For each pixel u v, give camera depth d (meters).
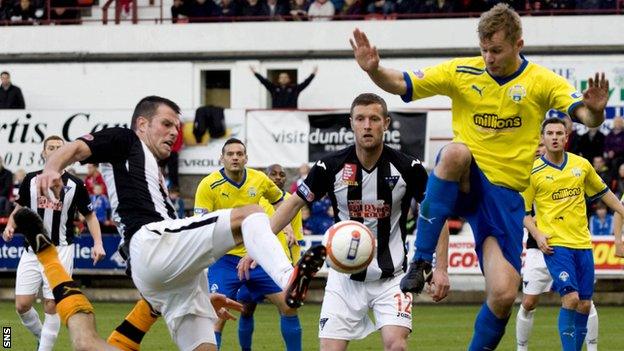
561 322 15.50
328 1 32.44
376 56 9.88
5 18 33.94
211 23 32.38
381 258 11.38
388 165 11.42
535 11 30.95
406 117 29.20
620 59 30.03
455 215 10.50
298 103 31.52
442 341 19.03
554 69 30.36
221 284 15.61
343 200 11.53
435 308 26.41
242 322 16.08
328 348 11.41
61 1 34.50
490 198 10.07
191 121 30.19
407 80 10.16
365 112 11.20
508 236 10.07
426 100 30.48
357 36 9.93
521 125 10.05
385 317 11.30
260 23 32.09
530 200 15.95
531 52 30.53
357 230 8.89
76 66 32.75
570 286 15.43
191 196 30.22
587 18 30.45
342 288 11.49
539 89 9.96
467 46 31.09
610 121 29.56
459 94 10.20
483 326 10.19
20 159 30.77
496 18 9.74
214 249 9.37
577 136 28.28
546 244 15.50
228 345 18.28
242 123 30.06
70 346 17.66
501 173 10.10
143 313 10.45
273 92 30.66
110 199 10.02
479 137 10.15
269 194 16.56
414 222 27.27
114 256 28.20
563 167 15.88
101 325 21.09
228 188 16.28
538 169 15.93
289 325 15.36
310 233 27.84
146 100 10.16
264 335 19.92
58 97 32.78
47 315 15.18
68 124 30.80
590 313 16.50
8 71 32.88
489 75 10.04
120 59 32.56
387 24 31.42
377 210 11.48
